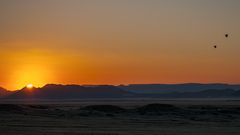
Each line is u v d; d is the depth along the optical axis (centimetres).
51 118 9256
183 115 10650
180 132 6694
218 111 11519
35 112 10650
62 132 6369
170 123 8481
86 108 11919
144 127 7469
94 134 6194
